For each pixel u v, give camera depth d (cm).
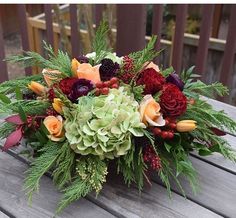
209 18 179
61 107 82
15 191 90
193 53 223
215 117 90
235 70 204
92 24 234
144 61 92
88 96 81
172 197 89
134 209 85
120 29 184
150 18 277
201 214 85
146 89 86
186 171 86
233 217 85
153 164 83
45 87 89
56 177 84
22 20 196
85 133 80
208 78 224
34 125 85
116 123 81
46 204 87
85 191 83
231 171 98
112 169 93
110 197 88
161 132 83
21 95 90
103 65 89
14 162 99
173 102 83
